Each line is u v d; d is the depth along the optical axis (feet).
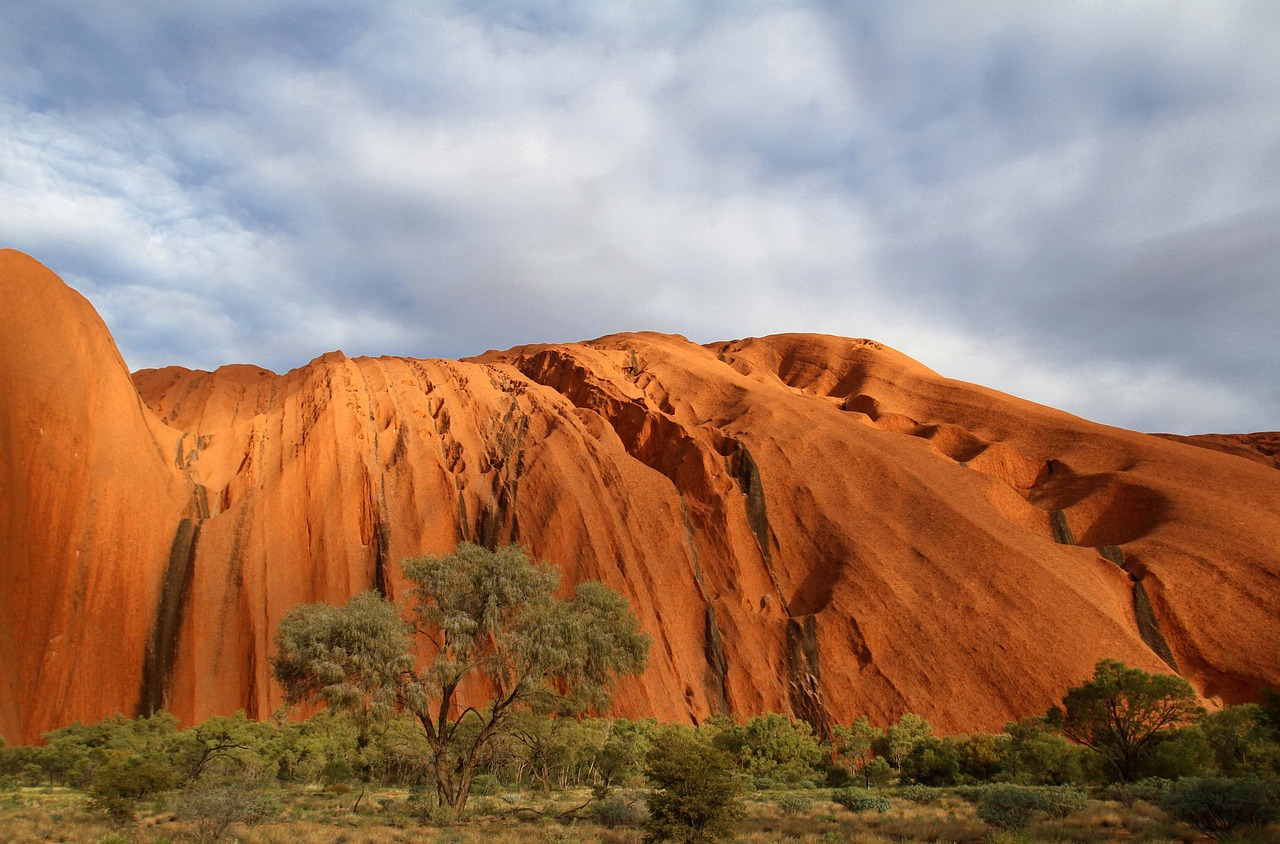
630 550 216.33
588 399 287.89
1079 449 262.06
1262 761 107.65
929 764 135.85
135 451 204.95
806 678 192.75
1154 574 201.05
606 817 73.87
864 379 337.72
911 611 199.41
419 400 270.46
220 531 207.31
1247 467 246.68
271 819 72.59
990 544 209.87
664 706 185.26
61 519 182.70
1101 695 117.29
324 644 73.26
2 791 103.50
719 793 59.21
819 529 229.45
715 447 258.78
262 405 285.23
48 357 195.00
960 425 293.43
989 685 182.29
